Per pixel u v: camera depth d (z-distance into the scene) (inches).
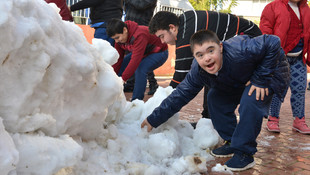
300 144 110.6
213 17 109.4
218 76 81.0
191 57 107.7
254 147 82.0
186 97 85.6
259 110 78.4
